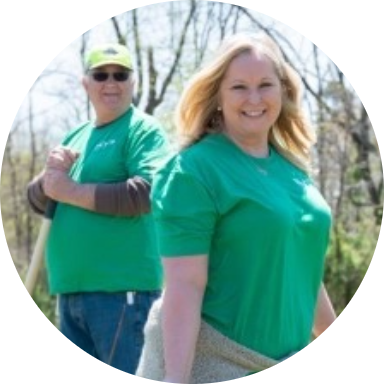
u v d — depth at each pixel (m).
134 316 5.59
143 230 5.63
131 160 5.63
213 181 4.08
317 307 4.58
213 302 4.11
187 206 4.06
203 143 4.18
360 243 12.47
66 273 5.69
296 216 4.12
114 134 5.71
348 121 12.34
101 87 5.73
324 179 12.47
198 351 4.12
